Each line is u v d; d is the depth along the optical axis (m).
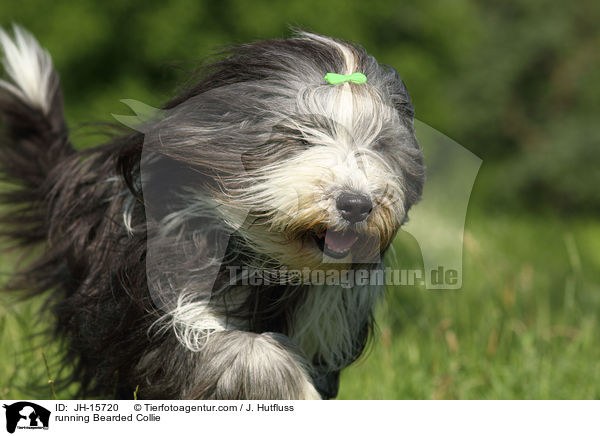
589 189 22.28
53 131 5.86
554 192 23.00
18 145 5.83
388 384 6.09
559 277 10.30
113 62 14.91
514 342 6.82
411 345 6.69
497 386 6.00
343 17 14.88
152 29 14.43
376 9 15.30
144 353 4.34
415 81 15.33
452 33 16.80
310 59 4.37
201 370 4.13
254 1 14.42
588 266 12.17
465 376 6.24
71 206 4.91
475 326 7.28
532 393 5.89
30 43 6.17
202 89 4.27
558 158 22.56
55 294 5.40
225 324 4.34
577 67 24.03
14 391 5.53
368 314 4.85
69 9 14.49
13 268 5.91
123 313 4.42
